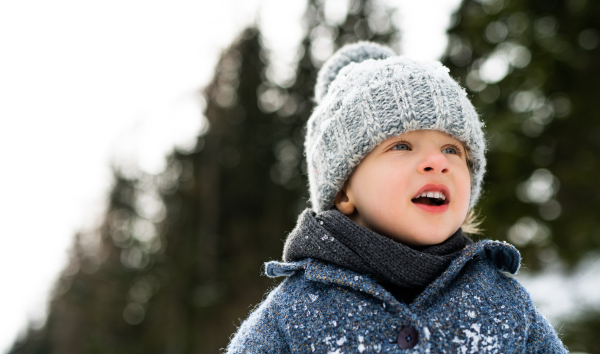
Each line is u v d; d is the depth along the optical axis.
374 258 1.43
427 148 1.50
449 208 1.50
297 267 1.54
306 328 1.41
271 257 11.98
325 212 1.59
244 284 11.75
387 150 1.53
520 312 1.42
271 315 1.52
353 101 1.58
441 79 1.56
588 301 6.07
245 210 12.75
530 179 6.05
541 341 1.43
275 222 12.31
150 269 12.87
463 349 1.30
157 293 12.22
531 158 5.99
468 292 1.40
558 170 6.02
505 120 6.18
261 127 13.21
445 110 1.50
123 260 13.61
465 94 1.65
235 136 13.05
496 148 6.00
